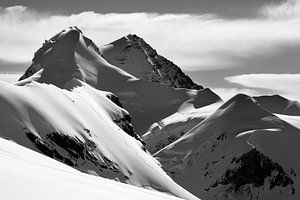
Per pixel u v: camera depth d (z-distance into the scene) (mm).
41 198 51375
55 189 57312
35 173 64312
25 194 51656
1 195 49938
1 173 58750
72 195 56312
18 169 64438
